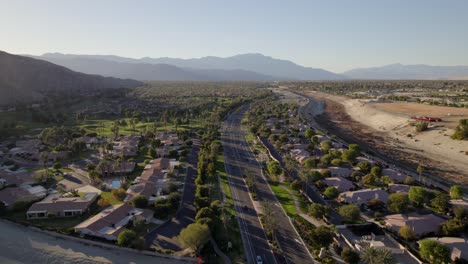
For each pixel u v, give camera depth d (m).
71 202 103.12
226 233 90.62
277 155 170.38
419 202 104.06
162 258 78.88
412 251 80.81
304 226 94.69
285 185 128.25
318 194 119.00
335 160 148.75
